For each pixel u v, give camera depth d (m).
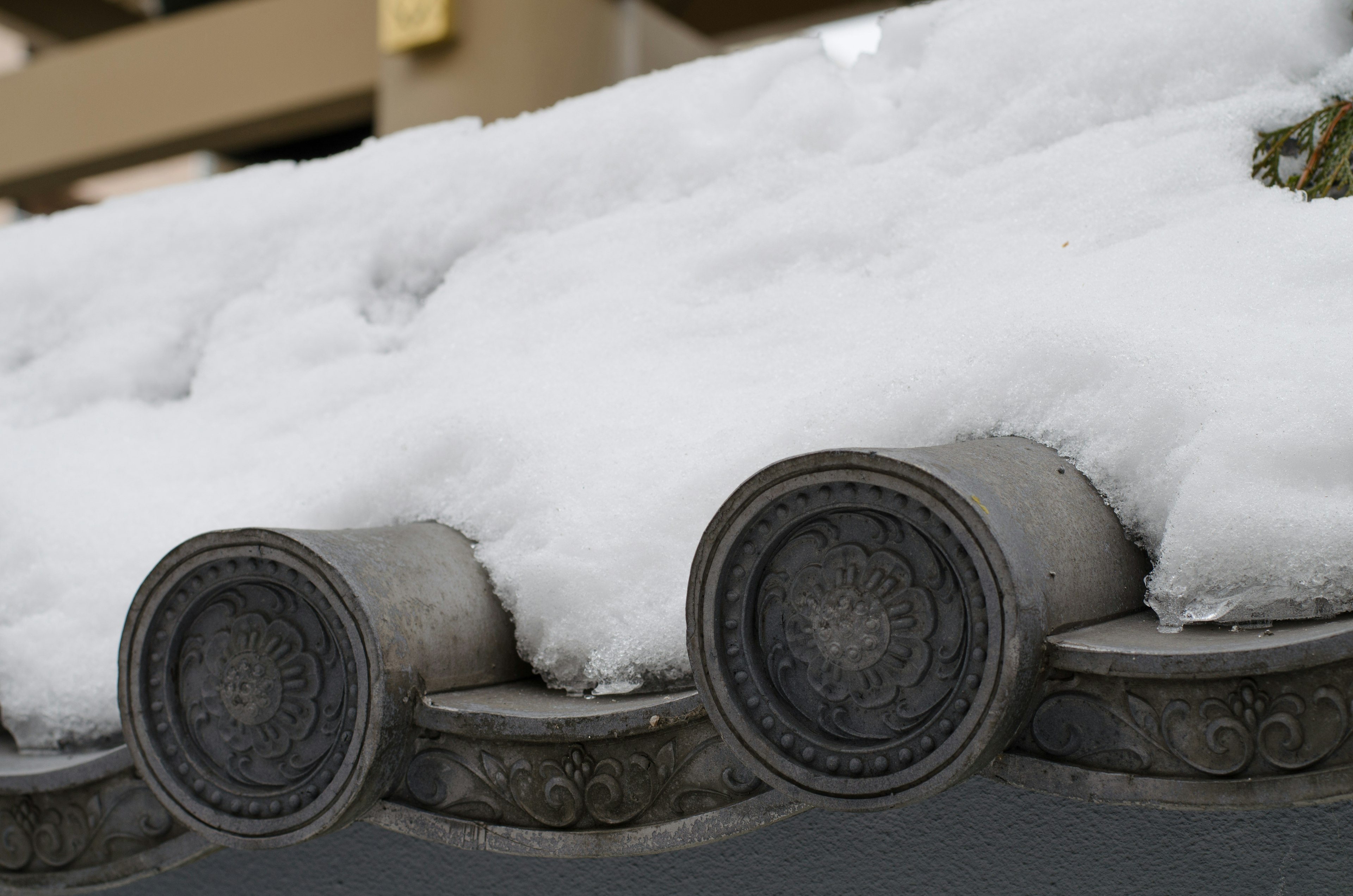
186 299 2.51
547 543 1.60
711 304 1.91
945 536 1.12
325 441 2.03
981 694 1.07
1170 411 1.33
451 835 1.41
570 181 2.20
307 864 1.81
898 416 1.47
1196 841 1.27
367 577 1.42
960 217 1.79
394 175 2.39
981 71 1.90
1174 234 1.59
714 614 1.21
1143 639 1.15
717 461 1.55
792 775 1.17
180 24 11.68
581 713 1.35
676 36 9.70
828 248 1.87
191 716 1.48
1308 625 1.15
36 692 1.91
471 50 9.33
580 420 1.72
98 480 2.14
